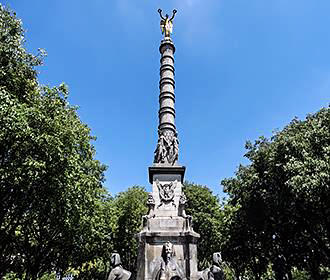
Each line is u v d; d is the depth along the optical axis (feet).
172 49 87.81
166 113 78.69
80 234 87.56
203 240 140.05
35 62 69.31
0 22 63.21
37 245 84.84
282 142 89.45
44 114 62.85
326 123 86.07
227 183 112.27
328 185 73.46
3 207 64.64
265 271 123.75
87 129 83.76
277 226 101.55
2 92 57.21
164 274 54.03
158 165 70.64
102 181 116.47
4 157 60.23
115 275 55.52
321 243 89.61
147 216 63.26
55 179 62.44
